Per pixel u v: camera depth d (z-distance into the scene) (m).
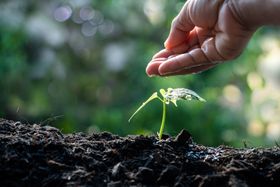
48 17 1.39
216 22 0.57
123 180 0.51
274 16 0.50
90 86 1.53
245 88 1.60
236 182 0.50
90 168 0.52
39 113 1.40
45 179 0.50
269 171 0.53
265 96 1.68
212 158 0.56
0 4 1.36
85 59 1.51
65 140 0.58
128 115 1.44
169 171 0.52
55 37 1.36
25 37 1.33
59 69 1.38
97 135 0.60
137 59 1.46
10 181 0.50
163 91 0.59
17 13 1.34
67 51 1.46
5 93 1.36
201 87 1.53
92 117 1.48
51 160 0.53
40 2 1.40
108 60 1.44
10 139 0.54
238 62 1.54
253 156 0.56
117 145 0.57
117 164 0.53
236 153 0.57
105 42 1.52
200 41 0.61
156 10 1.57
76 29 1.50
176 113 1.42
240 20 0.53
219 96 1.55
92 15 1.52
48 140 0.56
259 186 0.52
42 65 1.36
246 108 1.57
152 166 0.53
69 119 1.42
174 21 0.61
